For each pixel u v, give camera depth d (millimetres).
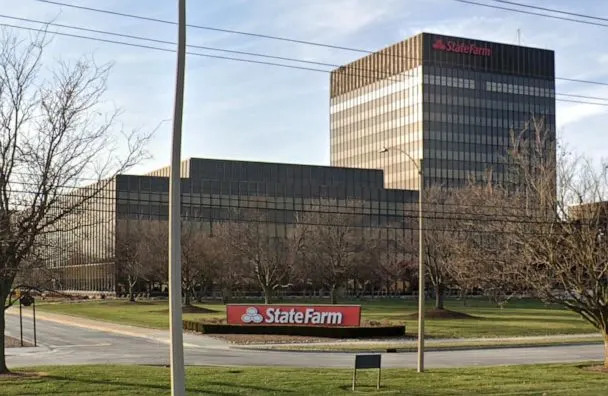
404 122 154250
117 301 96312
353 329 45969
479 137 153125
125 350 38500
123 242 78812
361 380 23484
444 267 59688
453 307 85000
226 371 25078
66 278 89875
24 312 78125
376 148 162000
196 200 108312
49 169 22578
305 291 113438
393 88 158375
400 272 87312
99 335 49219
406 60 154875
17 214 22859
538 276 28281
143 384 21328
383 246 94812
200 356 35188
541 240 28312
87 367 25906
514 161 61281
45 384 21094
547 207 28719
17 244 22422
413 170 150500
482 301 100625
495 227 40062
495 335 48969
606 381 23969
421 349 26562
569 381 23922
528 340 45438
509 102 156125
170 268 14984
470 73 153625
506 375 25391
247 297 104562
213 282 88500
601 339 46500
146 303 91125
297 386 21672
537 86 158875
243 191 112875
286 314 48094
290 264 74562
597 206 27859
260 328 48156
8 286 23734
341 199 112562
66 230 29562
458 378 24391
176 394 14688
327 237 78500
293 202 116625
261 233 93188
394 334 47156
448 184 142375
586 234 27406
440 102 150750
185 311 69812
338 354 37094
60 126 23672
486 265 36281
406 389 21688
